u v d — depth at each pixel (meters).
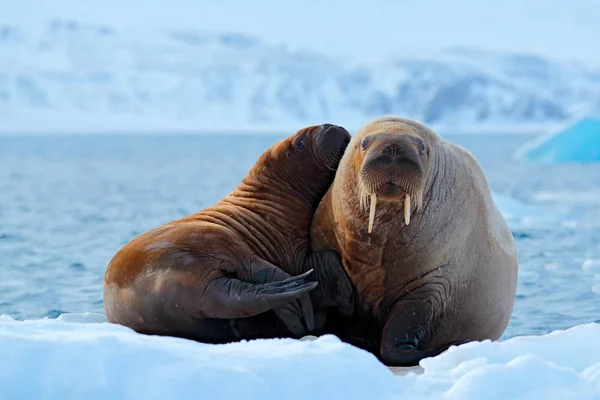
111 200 84.69
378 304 21.66
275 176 23.80
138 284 20.44
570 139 143.75
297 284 20.05
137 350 14.39
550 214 66.50
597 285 38.53
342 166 21.88
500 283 22.78
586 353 17.16
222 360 14.50
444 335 22.08
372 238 20.95
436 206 21.11
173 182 108.00
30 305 34.41
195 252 20.53
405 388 14.61
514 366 14.64
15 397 13.57
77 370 13.84
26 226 63.59
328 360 14.57
